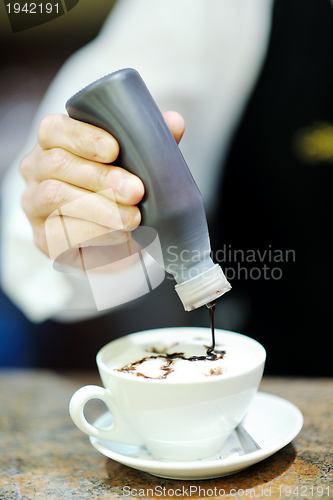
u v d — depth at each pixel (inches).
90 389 17.9
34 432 20.1
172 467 16.7
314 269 34.0
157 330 20.2
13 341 38.7
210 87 31.9
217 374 17.6
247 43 31.3
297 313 34.5
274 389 22.5
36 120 29.6
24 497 17.0
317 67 31.7
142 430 17.6
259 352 18.3
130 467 18.2
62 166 17.8
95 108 16.9
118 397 17.5
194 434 17.2
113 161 17.4
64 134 17.6
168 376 17.5
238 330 34.9
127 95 16.7
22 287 28.2
